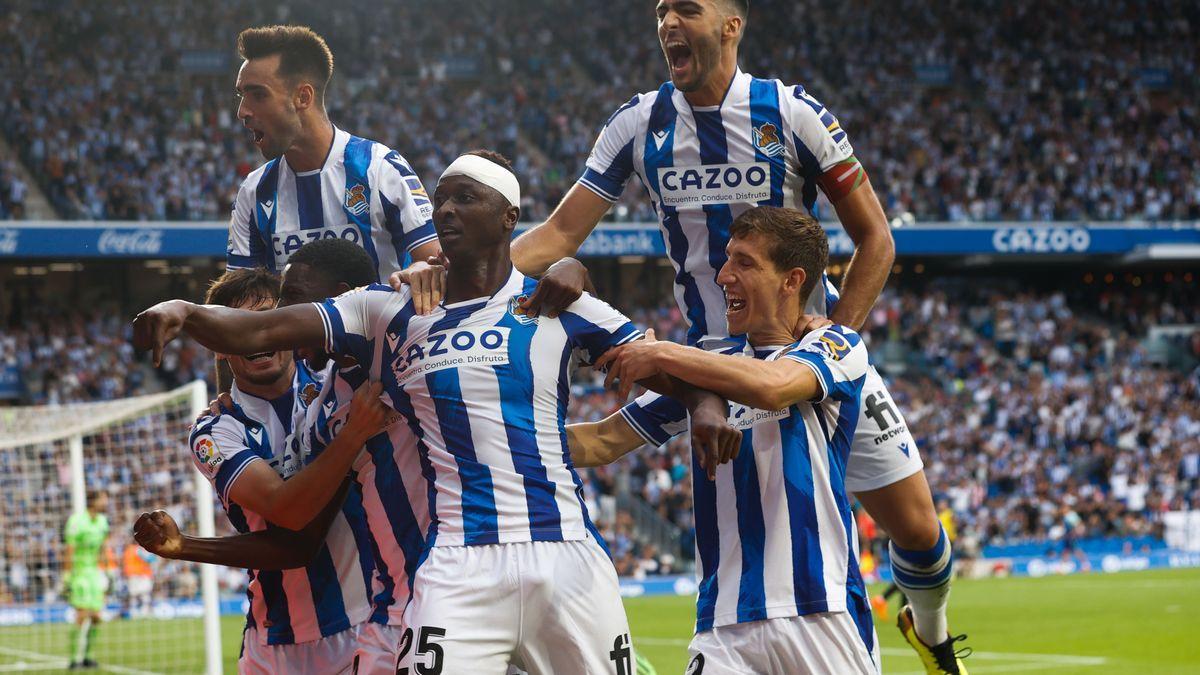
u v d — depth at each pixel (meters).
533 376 8.42
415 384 8.40
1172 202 74.81
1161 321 76.56
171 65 70.62
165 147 64.38
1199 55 84.75
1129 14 86.12
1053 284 78.62
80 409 25.89
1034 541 57.22
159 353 7.52
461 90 76.94
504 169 8.36
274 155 10.77
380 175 10.85
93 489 36.22
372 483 9.08
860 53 82.00
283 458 9.56
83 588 27.59
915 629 12.09
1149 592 42.62
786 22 83.19
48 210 60.91
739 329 9.06
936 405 63.72
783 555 8.73
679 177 10.18
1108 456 62.34
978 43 83.81
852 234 10.35
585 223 10.70
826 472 8.88
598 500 51.69
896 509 10.54
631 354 8.31
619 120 10.49
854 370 8.84
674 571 50.34
